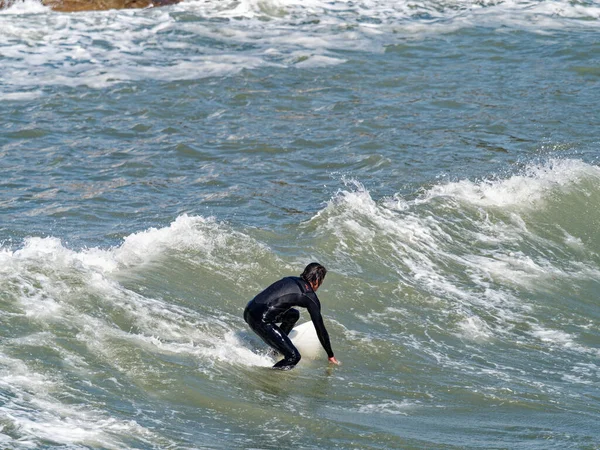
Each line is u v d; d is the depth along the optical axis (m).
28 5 96.75
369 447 26.27
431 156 59.44
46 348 29.38
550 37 91.06
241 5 100.31
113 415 26.00
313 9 100.62
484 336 37.19
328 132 64.81
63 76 77.31
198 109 70.06
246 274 39.81
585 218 50.00
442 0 105.00
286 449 25.64
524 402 30.89
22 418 24.47
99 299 33.88
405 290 40.28
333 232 44.50
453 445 26.84
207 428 26.53
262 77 78.38
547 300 41.34
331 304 38.50
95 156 59.09
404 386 31.81
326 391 30.67
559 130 65.19
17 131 63.44
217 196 51.91
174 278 38.44
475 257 44.78
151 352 30.75
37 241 38.09
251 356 32.78
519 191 51.31
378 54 85.62
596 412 30.41
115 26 92.50
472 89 75.31
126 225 46.69
